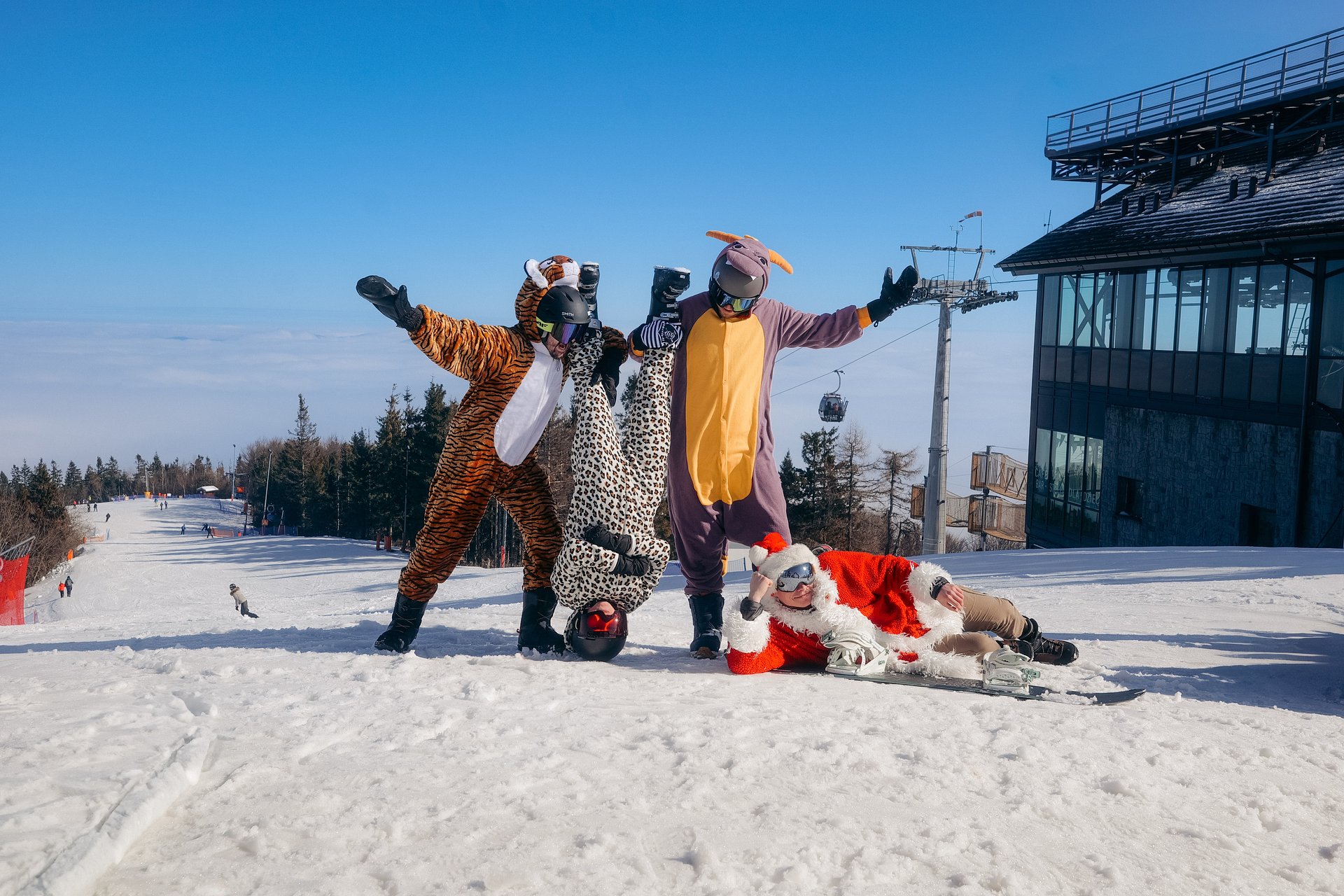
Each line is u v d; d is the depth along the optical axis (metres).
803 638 4.91
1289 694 5.21
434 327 4.97
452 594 23.19
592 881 2.09
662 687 4.30
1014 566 14.21
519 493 5.45
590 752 3.09
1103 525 25.69
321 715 3.44
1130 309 24.67
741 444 5.42
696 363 5.40
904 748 3.27
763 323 5.58
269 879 2.04
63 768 2.64
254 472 137.62
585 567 5.07
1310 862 2.51
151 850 2.17
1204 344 22.33
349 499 80.88
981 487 35.69
